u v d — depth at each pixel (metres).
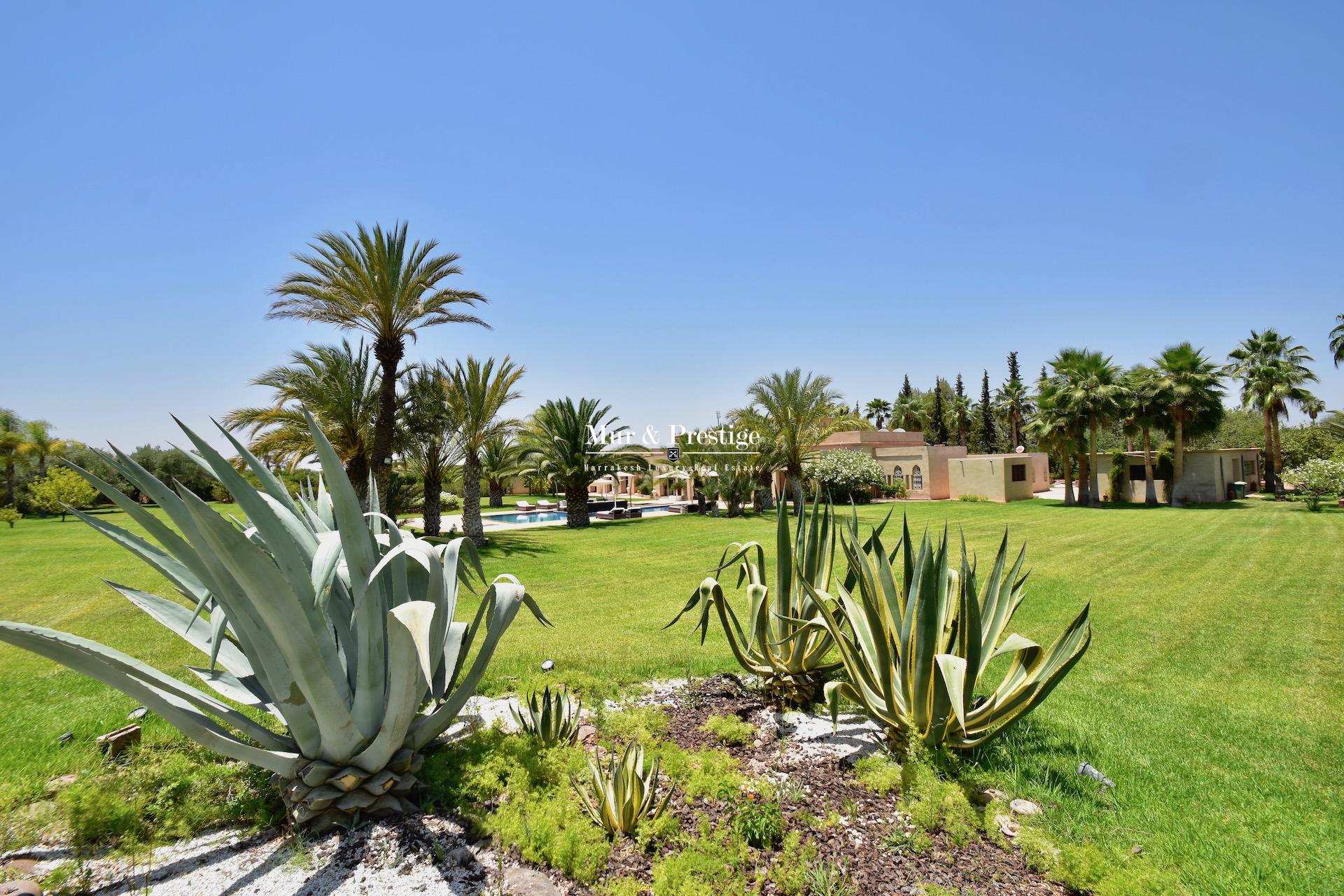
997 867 3.06
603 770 3.72
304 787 3.29
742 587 11.70
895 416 69.50
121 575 14.23
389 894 2.82
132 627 9.11
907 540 4.47
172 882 2.89
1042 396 33.34
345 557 3.39
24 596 11.86
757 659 5.38
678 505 37.31
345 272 16.08
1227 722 5.09
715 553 17.08
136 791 3.54
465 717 4.84
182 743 4.32
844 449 39.56
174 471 42.59
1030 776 4.02
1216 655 7.03
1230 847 3.25
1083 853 3.00
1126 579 11.62
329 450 3.22
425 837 3.23
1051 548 15.93
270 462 18.45
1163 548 15.52
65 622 9.55
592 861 2.97
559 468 25.58
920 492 37.66
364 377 18.52
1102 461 36.00
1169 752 4.48
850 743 4.45
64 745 4.49
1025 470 37.16
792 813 3.46
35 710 5.34
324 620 3.41
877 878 2.95
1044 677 3.99
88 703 5.59
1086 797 3.78
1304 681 6.17
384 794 3.41
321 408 17.23
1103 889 2.81
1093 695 5.76
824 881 2.88
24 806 3.48
